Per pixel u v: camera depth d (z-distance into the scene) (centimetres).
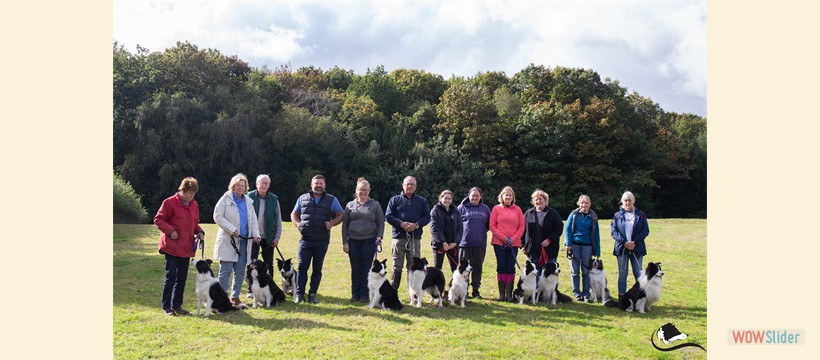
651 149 4100
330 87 5116
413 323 766
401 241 916
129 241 1648
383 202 3744
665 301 977
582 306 920
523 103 4403
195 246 801
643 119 4447
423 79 5094
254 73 4172
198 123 3450
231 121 3428
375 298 849
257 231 852
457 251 962
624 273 941
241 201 844
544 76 4412
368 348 651
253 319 756
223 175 3450
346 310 827
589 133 3903
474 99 4109
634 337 743
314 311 817
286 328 718
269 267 899
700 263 1389
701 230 2020
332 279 1102
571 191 3819
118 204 2488
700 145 4475
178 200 776
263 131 3681
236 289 836
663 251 1559
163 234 770
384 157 3850
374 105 4241
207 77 3966
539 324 790
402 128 4053
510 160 3947
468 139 3878
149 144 3225
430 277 871
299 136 3619
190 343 650
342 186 3734
